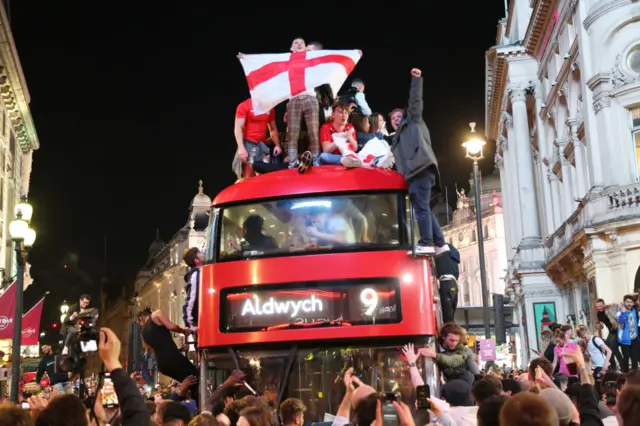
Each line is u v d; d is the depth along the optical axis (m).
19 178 53.12
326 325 9.64
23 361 31.34
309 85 12.12
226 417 6.66
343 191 10.34
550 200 42.22
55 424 4.45
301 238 10.07
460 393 7.39
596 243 29.86
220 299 9.95
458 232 91.00
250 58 12.38
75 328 11.80
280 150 12.72
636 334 16.42
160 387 18.47
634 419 3.82
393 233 10.06
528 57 44.47
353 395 6.02
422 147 10.38
